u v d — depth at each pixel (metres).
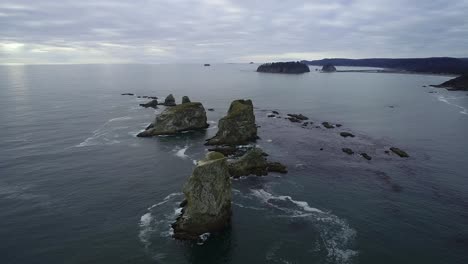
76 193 51.69
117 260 35.97
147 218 44.41
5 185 54.28
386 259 36.41
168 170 61.88
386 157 70.69
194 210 40.72
